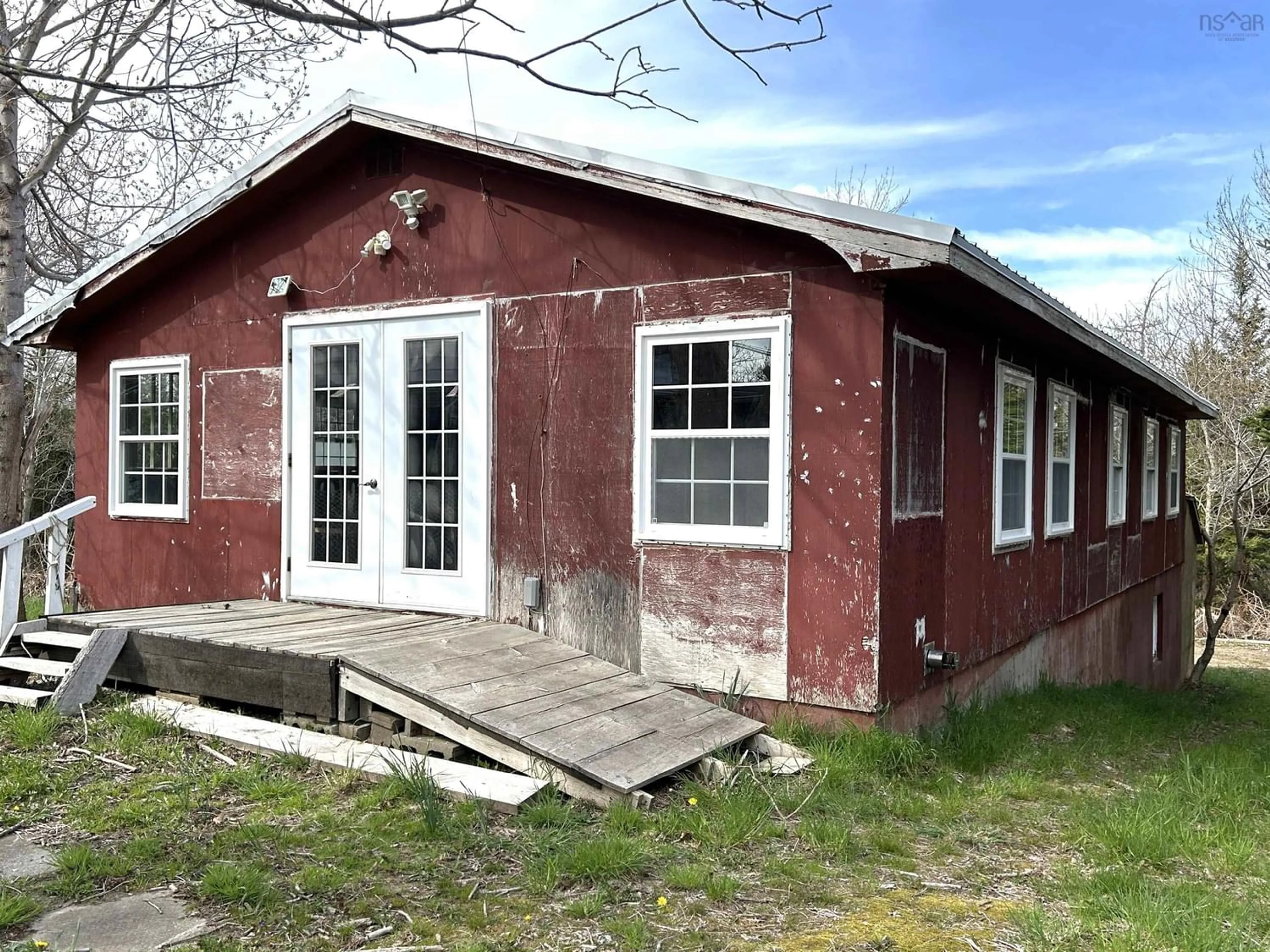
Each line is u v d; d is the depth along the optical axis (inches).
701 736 216.8
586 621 272.7
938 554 274.4
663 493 263.9
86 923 140.6
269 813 184.4
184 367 350.9
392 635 261.7
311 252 323.6
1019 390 350.6
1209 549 621.0
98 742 225.6
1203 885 168.7
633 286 266.4
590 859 160.1
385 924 140.9
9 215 368.5
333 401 319.6
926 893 160.2
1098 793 233.6
